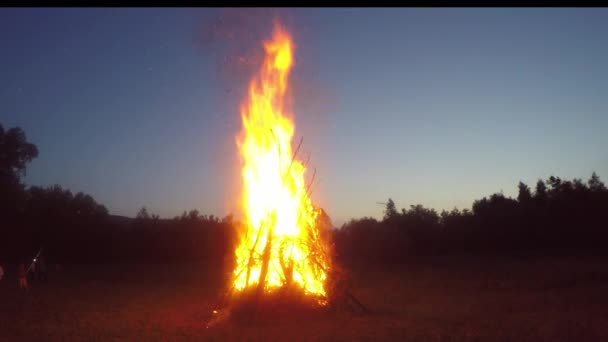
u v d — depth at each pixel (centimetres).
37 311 1498
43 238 5422
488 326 1145
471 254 4475
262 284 1234
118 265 4681
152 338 1055
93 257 5353
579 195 4384
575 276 2238
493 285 2111
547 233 4359
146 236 5362
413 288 2145
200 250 5259
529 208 4641
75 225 5512
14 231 5359
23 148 5703
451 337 1026
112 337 1073
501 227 4631
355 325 1162
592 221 4188
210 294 1986
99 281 2772
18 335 1108
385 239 4459
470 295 1862
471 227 4791
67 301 1764
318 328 1126
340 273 1409
